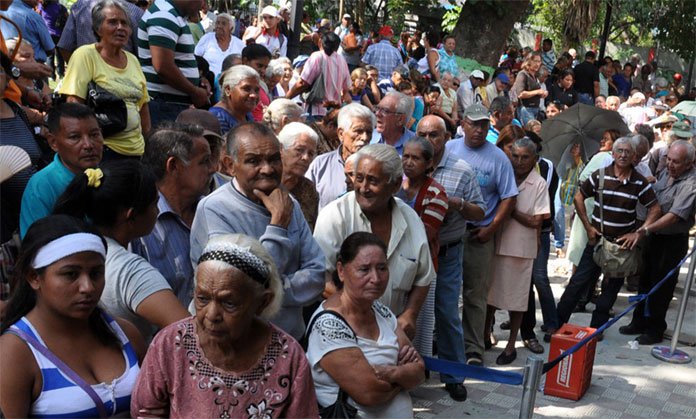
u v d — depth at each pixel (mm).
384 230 3842
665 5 21516
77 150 3297
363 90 9789
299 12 8859
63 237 2264
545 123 8305
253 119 5742
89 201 2643
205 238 3012
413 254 3857
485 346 6078
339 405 3076
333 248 3793
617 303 7605
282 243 3004
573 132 8102
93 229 2363
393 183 3703
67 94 4441
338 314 3148
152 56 5191
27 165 3396
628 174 6172
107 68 4555
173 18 5203
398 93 5281
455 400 5055
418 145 4441
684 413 5137
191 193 3168
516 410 4969
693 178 6273
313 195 4293
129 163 2713
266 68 6496
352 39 11438
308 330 3184
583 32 19516
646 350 6383
